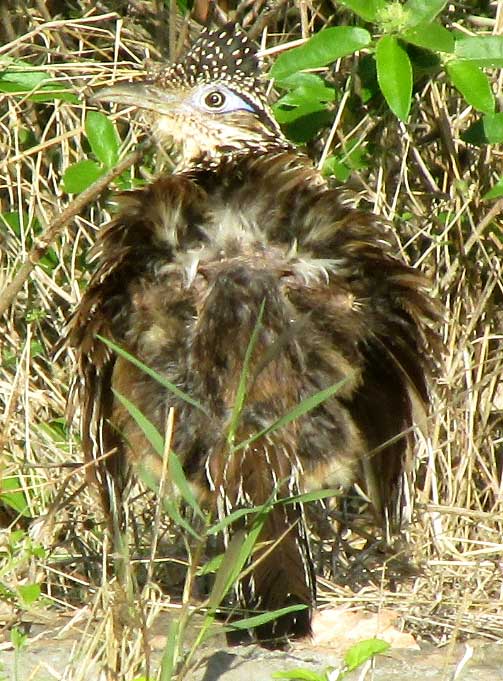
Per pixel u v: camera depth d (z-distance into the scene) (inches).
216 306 359.3
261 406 351.9
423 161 499.5
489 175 494.6
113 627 320.5
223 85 423.5
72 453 461.7
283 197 374.3
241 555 302.7
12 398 448.1
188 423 356.8
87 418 376.8
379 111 476.1
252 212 373.7
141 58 515.8
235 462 348.2
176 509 347.3
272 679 339.9
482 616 400.5
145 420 315.3
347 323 366.3
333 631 371.9
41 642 362.0
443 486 472.4
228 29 426.9
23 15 517.3
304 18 481.7
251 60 426.0
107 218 493.0
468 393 466.3
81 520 437.7
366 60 451.2
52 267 496.1
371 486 387.5
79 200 434.0
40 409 480.7
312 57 415.8
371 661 329.4
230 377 354.0
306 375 358.3
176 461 311.7
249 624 312.0
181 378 360.5
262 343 354.6
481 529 459.2
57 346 382.3
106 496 380.5
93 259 405.1
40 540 406.9
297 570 339.9
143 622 315.0
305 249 372.5
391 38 407.8
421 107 486.0
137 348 365.7
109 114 491.8
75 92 471.2
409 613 398.3
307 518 403.9
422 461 475.5
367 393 376.8
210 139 426.0
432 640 388.5
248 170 379.9
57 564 416.2
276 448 350.6
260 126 425.7
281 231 373.7
